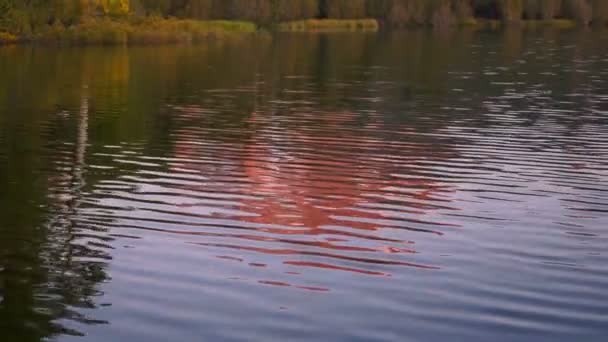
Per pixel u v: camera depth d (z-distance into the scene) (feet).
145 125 58.18
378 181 40.98
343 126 58.29
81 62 112.98
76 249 30.12
